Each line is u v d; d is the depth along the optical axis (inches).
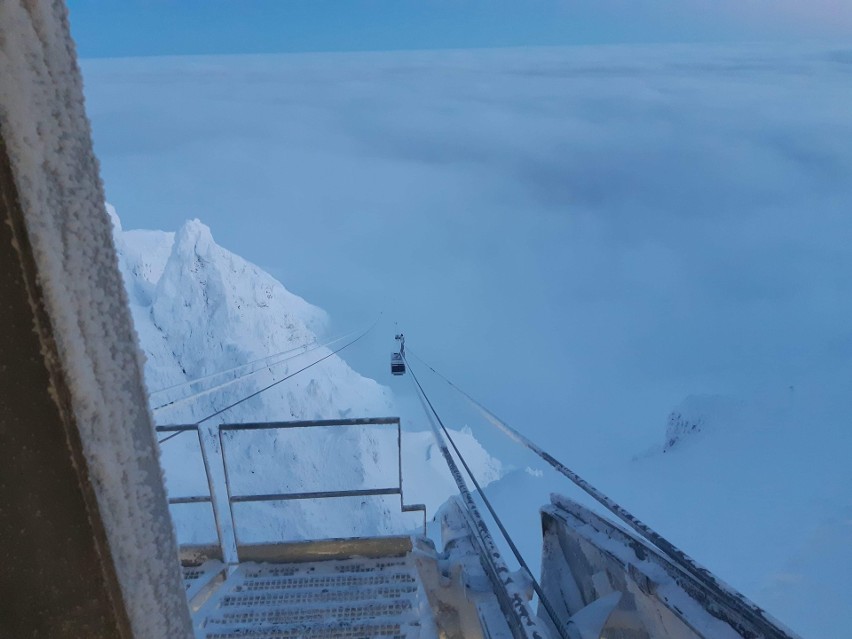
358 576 138.5
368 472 2106.3
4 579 34.3
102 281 34.2
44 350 30.6
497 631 103.4
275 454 2175.2
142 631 36.5
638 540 114.0
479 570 129.6
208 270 3230.8
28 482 32.6
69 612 34.7
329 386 3051.2
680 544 753.0
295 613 126.3
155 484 38.2
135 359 37.0
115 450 34.2
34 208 29.4
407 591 132.6
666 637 100.0
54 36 30.9
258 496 153.3
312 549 145.3
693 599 95.0
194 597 135.2
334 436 2241.6
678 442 1160.2
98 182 34.5
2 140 28.3
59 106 31.2
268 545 145.2
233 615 126.3
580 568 136.8
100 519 33.3
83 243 32.7
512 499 1088.8
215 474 2026.3
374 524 1904.5
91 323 32.8
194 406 2642.7
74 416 31.8
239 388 2748.5
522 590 111.1
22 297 29.9
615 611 113.3
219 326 3097.9
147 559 36.9
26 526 33.3
